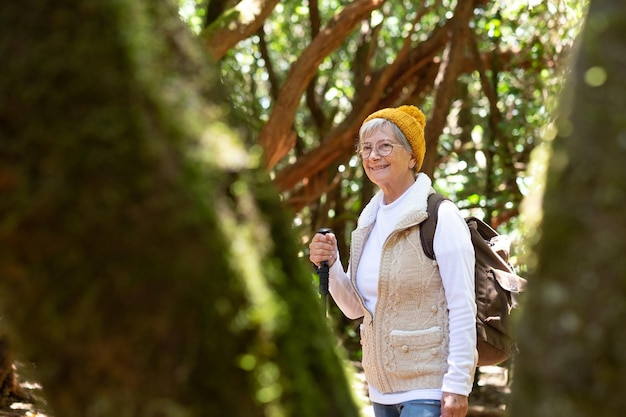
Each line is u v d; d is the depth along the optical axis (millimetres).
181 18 1312
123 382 1194
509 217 8406
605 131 1151
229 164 1250
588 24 1201
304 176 8203
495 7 8250
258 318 1239
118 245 1152
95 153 1139
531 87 8492
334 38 6824
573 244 1162
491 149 8391
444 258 2621
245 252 1247
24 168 1152
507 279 2816
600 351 1141
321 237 2975
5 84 1149
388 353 2699
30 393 3861
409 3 10117
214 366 1215
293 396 1279
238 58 9461
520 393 1239
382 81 8125
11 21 1155
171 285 1174
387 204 2898
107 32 1147
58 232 1154
